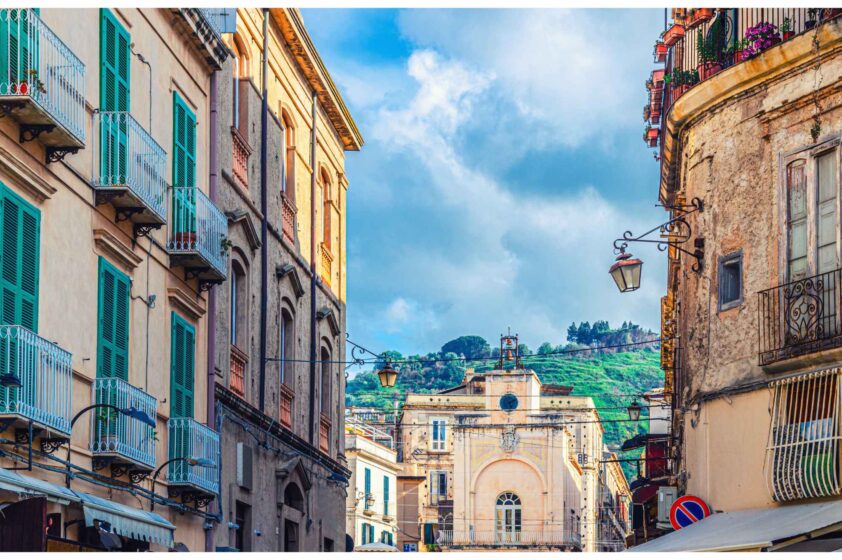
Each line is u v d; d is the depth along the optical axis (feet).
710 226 78.59
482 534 280.51
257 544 92.84
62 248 59.93
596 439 322.34
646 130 122.42
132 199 65.36
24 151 55.83
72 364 60.59
